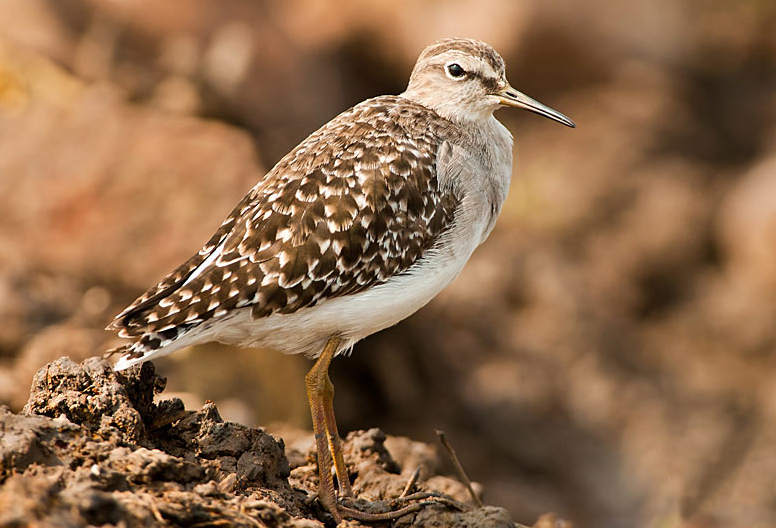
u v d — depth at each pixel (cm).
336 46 2027
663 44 2278
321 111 1939
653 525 1424
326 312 741
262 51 1881
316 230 726
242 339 747
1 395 1074
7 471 546
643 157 2117
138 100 1691
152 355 680
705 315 1856
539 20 2178
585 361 1658
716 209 2020
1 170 1418
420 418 1512
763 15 2370
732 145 2208
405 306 776
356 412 1476
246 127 1803
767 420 1614
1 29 1709
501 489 1449
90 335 1204
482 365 1603
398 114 810
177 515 548
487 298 1697
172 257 1327
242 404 1182
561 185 2033
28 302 1218
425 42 2091
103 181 1409
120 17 1780
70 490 523
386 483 803
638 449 1546
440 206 777
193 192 1402
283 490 701
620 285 1878
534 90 2245
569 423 1563
